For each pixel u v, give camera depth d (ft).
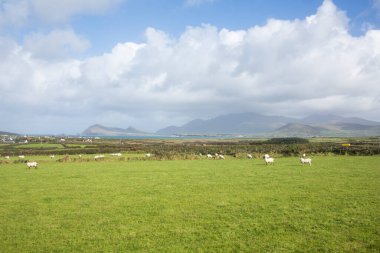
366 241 52.13
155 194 96.32
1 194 100.37
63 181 128.36
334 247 50.14
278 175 132.16
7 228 64.23
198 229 61.41
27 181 129.59
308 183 108.27
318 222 62.80
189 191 99.86
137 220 68.49
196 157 261.24
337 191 92.17
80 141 625.41
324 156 243.60
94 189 107.55
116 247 53.31
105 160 246.06
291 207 75.46
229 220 66.64
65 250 52.49
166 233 59.57
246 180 120.16
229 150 340.80
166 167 182.60
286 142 454.81
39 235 59.88
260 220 65.77
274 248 50.83
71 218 71.15
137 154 318.24
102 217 71.56
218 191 98.48
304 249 49.96
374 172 133.08
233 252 49.96
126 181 125.70
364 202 77.51
